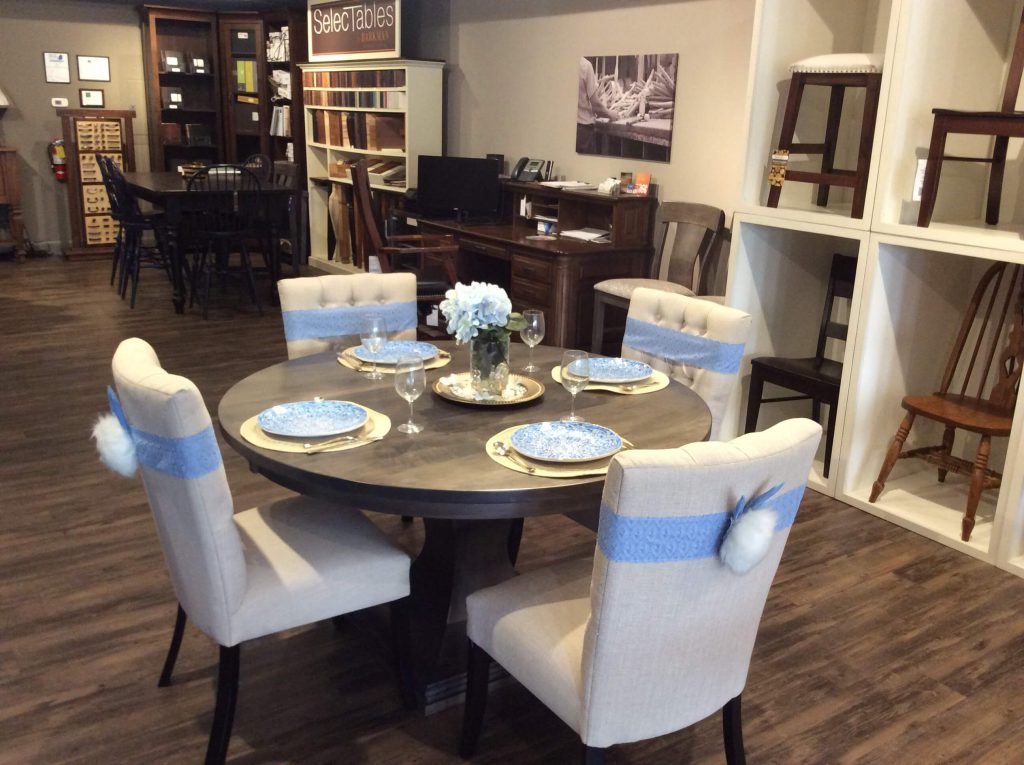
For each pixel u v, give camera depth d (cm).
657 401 229
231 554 179
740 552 143
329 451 188
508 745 208
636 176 505
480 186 588
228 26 850
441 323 527
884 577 292
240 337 565
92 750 201
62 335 559
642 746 210
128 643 243
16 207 801
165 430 167
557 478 178
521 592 187
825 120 390
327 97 759
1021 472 289
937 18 312
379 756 203
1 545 295
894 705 226
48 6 827
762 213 365
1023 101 342
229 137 885
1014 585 289
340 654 243
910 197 330
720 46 457
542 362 267
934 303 354
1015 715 223
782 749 208
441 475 177
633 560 145
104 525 311
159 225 637
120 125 829
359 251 730
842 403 346
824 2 369
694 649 160
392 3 654
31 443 384
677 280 480
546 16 570
